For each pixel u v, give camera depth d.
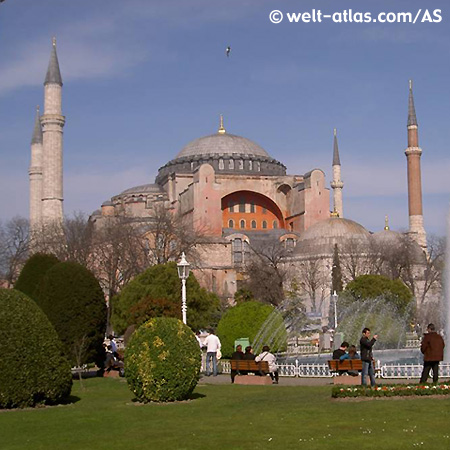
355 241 102.56
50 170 97.88
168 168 133.75
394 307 67.25
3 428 16.02
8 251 90.81
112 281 73.62
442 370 26.03
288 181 123.50
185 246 83.06
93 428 15.67
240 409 17.73
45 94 99.25
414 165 119.44
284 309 72.69
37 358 19.55
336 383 23.69
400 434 13.29
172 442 13.42
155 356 19.97
